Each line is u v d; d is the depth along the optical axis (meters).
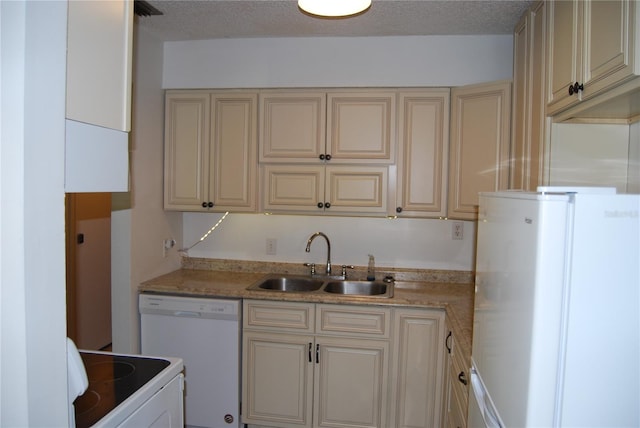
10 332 0.76
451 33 2.42
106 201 3.74
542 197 0.76
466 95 2.35
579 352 0.76
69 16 0.87
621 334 0.75
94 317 3.60
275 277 2.76
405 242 2.79
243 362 2.42
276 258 2.92
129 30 1.07
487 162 2.28
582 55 1.35
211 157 2.64
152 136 2.58
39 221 0.78
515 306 0.88
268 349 2.39
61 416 0.85
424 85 2.48
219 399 2.42
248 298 2.38
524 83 2.01
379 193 2.50
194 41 2.65
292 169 2.56
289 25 2.38
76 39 0.89
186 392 2.45
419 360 2.27
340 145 2.51
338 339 2.33
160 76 2.66
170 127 2.68
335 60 2.55
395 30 2.40
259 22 2.34
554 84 1.61
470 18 2.20
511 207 0.94
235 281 2.63
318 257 2.88
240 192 2.62
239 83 2.63
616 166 1.66
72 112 0.88
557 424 0.77
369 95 2.48
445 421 2.16
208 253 2.99
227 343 2.40
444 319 2.23
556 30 1.60
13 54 0.73
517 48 2.17
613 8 1.15
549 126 1.70
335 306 2.32
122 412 1.08
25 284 0.76
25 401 0.77
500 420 0.98
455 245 2.73
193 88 2.67
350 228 2.84
